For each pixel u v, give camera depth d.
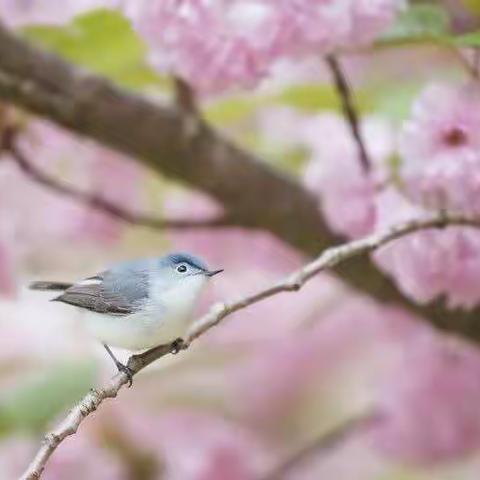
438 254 5.38
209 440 5.76
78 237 5.74
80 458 5.70
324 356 5.87
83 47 5.52
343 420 5.86
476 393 5.70
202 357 5.80
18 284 5.69
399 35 5.39
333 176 5.45
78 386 5.65
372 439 5.73
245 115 5.66
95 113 5.49
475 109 5.36
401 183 5.41
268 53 5.38
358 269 5.50
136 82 5.57
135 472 5.73
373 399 5.75
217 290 5.79
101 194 5.70
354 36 5.38
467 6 5.45
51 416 5.63
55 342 5.73
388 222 5.39
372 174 5.44
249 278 5.79
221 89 5.41
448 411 5.70
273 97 5.57
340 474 5.85
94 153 5.68
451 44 5.39
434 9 5.41
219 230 5.70
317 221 5.50
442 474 5.88
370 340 5.86
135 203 5.71
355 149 5.46
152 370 5.76
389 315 5.71
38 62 5.48
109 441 5.73
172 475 5.75
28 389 5.64
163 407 5.77
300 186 5.51
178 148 5.50
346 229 5.45
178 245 5.72
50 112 5.49
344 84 5.44
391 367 5.75
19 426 5.63
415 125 5.37
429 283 5.39
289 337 5.86
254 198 5.51
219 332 5.84
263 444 5.85
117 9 5.46
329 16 5.36
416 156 5.36
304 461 5.80
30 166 5.54
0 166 5.66
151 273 5.30
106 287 5.30
